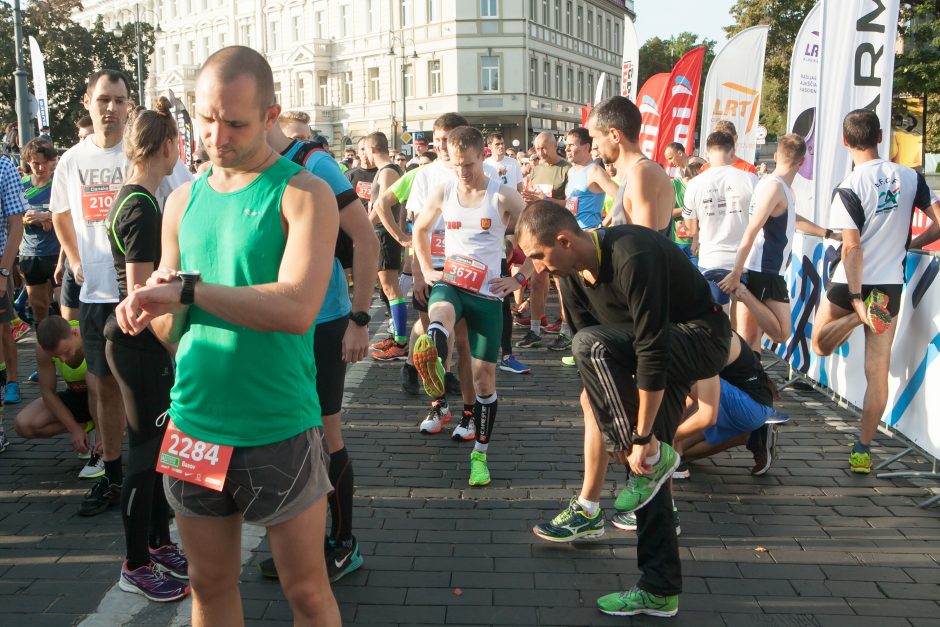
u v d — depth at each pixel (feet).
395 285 26.76
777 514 14.24
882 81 21.22
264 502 7.63
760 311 20.17
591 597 11.41
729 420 15.44
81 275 14.38
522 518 14.08
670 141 36.37
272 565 11.80
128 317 6.91
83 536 13.30
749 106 35.65
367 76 176.76
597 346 10.39
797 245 23.72
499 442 18.25
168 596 11.25
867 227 16.01
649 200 14.17
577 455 17.34
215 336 7.53
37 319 26.03
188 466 7.63
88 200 13.89
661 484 10.59
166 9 212.64
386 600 11.31
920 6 83.10
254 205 7.41
